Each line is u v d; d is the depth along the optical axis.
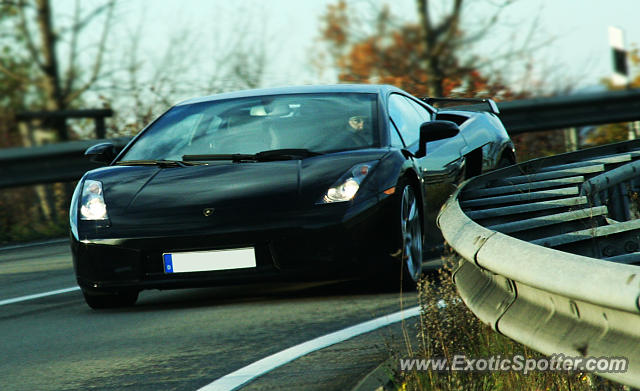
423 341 11.45
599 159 18.14
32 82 51.56
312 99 20.58
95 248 17.38
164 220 17.19
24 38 51.31
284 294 18.52
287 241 16.84
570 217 13.24
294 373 12.27
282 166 18.12
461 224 11.07
